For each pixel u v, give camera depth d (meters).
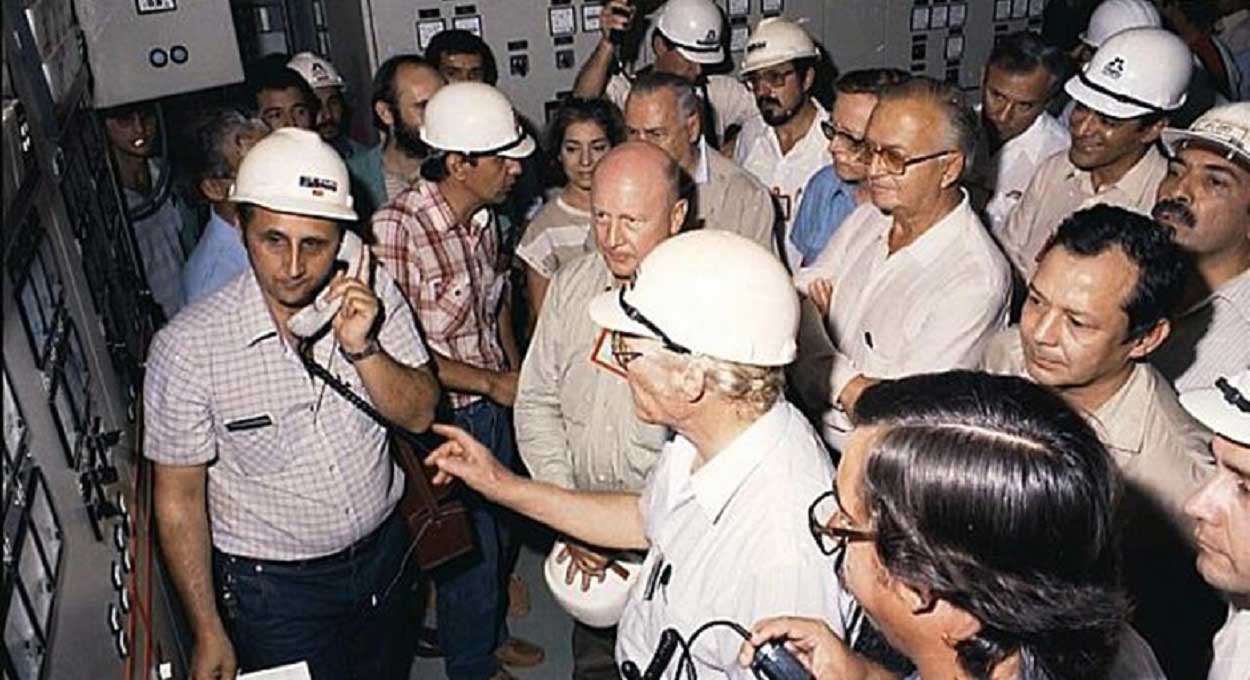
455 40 3.34
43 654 1.08
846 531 0.94
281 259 1.66
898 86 1.97
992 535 0.80
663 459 1.52
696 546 1.38
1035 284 1.55
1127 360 1.55
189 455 1.76
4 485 1.03
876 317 2.09
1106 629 0.84
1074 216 1.57
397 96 2.88
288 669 1.62
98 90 2.23
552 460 2.13
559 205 2.84
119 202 2.29
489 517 2.48
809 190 2.89
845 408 1.98
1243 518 1.11
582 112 2.75
